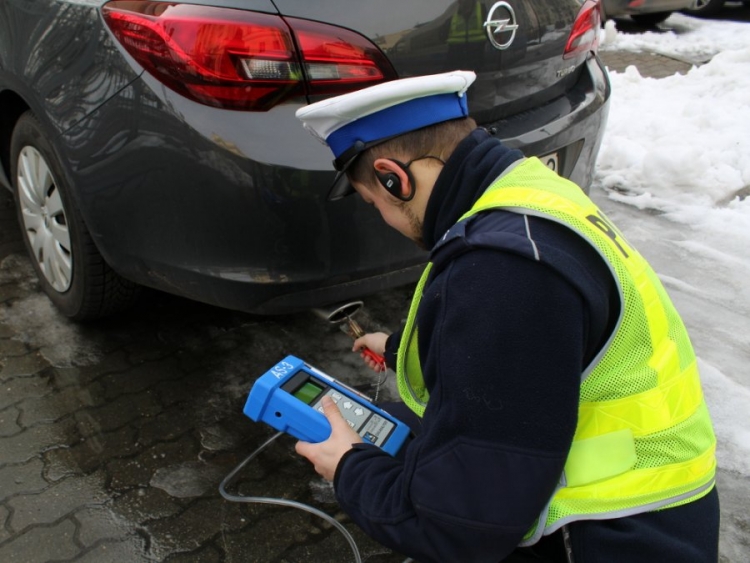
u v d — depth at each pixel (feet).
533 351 2.93
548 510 3.33
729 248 10.91
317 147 5.36
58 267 7.61
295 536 5.77
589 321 3.03
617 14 24.52
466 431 3.05
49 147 6.83
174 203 5.71
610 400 3.27
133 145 5.72
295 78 5.29
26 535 5.56
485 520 3.11
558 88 7.53
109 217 6.23
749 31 25.23
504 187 3.28
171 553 5.53
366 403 4.51
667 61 21.52
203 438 6.64
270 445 6.63
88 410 6.85
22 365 7.34
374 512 3.53
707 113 15.15
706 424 3.69
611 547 3.34
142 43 5.45
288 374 4.49
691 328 8.91
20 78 6.75
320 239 5.65
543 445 2.97
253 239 5.59
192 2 5.38
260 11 5.25
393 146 3.40
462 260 3.11
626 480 3.31
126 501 5.94
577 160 7.82
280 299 5.85
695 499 3.54
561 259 2.95
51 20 6.26
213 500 6.02
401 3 5.60
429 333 3.36
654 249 10.82
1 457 6.25
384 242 5.90
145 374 7.36
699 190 12.53
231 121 5.31
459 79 3.39
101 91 5.83
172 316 8.29
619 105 16.71
